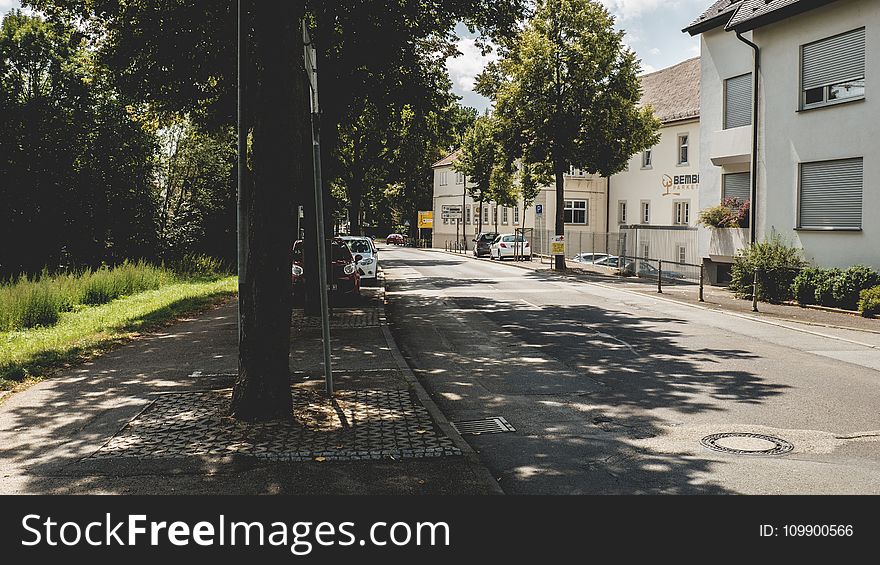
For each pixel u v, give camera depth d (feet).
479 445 23.13
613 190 167.32
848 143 69.56
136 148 124.26
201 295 73.87
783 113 77.30
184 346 41.39
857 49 68.90
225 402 27.22
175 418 25.09
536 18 120.98
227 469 19.99
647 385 32.48
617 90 120.67
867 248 67.72
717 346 43.42
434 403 27.40
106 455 21.20
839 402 29.04
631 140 120.88
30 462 20.66
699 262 104.99
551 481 19.48
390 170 127.34
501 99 122.42
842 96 70.69
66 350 39.75
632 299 72.49
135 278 85.05
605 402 29.25
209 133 71.67
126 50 65.57
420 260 163.94
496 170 141.69
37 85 123.54
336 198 138.41
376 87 68.95
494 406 28.63
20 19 121.70
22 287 61.26
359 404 27.14
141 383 31.22
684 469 20.47
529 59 119.75
